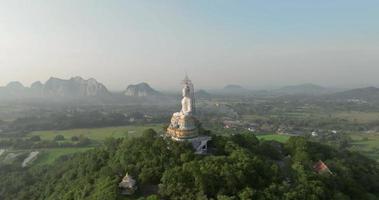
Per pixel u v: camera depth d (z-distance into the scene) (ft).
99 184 366.22
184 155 380.78
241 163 357.82
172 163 376.07
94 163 454.40
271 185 339.77
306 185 351.67
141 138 445.78
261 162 372.79
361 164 497.05
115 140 525.34
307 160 442.50
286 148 497.05
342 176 411.75
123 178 355.36
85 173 451.53
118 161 414.00
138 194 344.08
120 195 340.80
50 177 555.28
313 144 519.19
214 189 328.90
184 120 426.51
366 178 444.96
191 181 334.44
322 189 348.59
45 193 491.31
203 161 362.53
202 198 311.88
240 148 418.92
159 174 364.58
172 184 332.80
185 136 421.59
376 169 510.17
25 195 520.83
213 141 442.91
